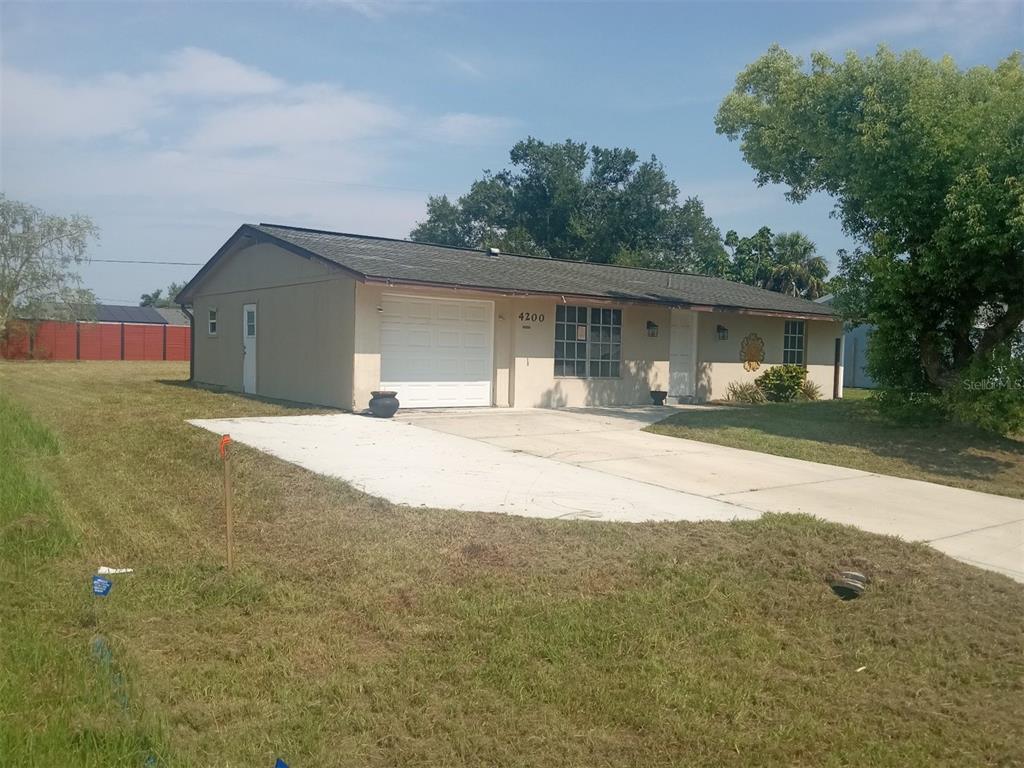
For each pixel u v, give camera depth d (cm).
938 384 1444
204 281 2155
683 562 657
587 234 4516
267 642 499
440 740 402
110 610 535
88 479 916
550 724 420
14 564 619
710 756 399
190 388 2039
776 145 1714
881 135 1345
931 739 427
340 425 1310
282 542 695
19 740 364
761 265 4216
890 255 1412
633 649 509
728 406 1997
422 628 527
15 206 3950
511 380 1708
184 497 846
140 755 369
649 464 1105
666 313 1986
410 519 751
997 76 1405
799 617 577
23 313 4006
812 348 2438
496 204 4831
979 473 1148
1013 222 1158
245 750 383
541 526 738
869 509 905
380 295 1525
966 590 635
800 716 442
